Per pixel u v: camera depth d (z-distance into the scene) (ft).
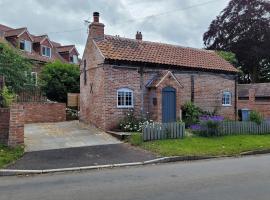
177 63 76.18
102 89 67.41
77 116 90.17
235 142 58.70
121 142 56.24
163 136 57.31
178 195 26.66
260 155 52.95
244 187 29.25
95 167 40.70
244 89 125.39
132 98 69.82
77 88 100.78
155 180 32.68
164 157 46.50
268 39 153.07
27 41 115.85
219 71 84.02
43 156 45.60
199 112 75.82
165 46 81.92
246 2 159.43
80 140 57.06
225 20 164.04
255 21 155.74
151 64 72.18
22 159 43.68
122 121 66.54
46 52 124.47
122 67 68.80
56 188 30.14
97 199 26.00
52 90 96.89
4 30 124.26
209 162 45.11
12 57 82.58
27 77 86.43
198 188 28.96
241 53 157.28
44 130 66.69
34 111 80.33
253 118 69.82
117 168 40.93
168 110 71.51
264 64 163.02
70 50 140.36
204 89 81.35
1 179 35.12
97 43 70.95
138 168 40.65
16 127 47.80
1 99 54.03
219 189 28.55
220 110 84.43
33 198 26.71
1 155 43.11
